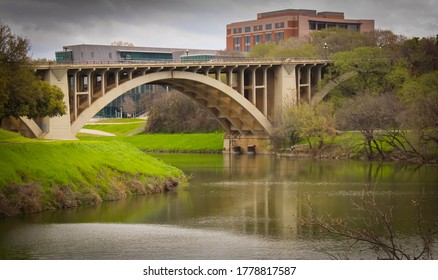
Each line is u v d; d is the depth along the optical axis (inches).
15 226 2183.8
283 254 1863.9
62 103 3609.7
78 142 3002.0
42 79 4015.8
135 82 4387.3
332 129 4886.8
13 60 3011.8
